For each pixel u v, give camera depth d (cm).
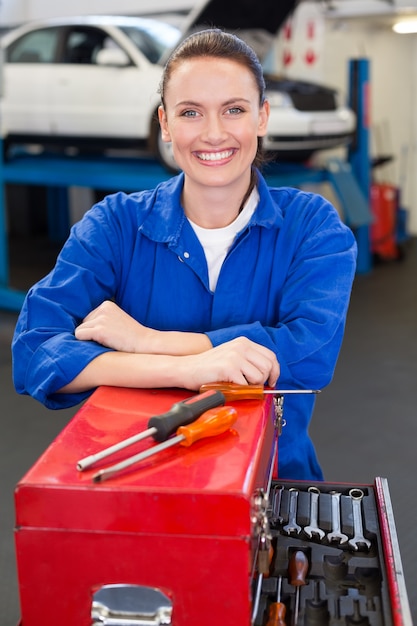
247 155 125
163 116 133
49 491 80
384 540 101
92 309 138
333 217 139
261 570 90
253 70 122
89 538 81
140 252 140
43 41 622
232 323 136
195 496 78
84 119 597
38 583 83
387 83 745
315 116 550
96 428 98
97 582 82
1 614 206
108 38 598
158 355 118
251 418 99
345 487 119
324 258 133
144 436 91
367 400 358
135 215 140
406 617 86
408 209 788
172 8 685
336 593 96
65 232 738
